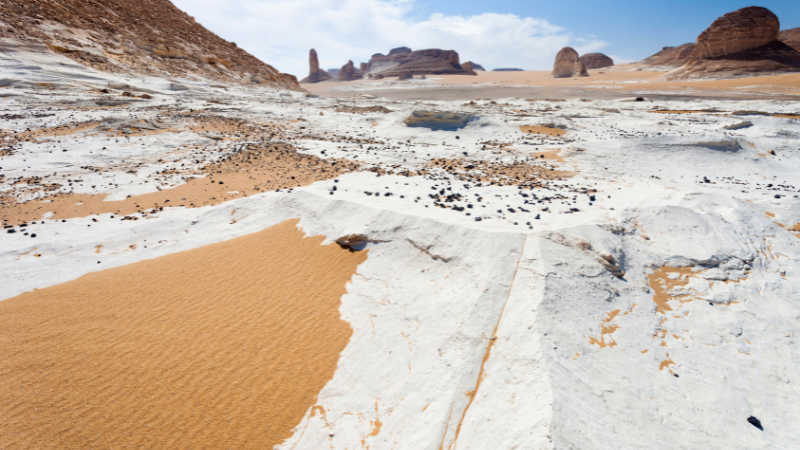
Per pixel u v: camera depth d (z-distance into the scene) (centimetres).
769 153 2106
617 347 630
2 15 4472
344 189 1338
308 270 965
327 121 3388
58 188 1566
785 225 1080
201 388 642
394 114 3262
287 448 564
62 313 813
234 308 839
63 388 626
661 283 807
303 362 706
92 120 2686
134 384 640
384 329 756
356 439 569
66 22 5141
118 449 542
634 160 1945
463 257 837
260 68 8181
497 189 1355
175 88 4888
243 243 1102
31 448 535
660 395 557
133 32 6078
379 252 962
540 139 2547
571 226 880
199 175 1766
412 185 1396
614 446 462
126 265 1036
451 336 680
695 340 673
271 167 1883
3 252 1080
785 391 587
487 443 496
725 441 503
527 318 652
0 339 732
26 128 2403
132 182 1655
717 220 1002
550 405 494
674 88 8981
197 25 8131
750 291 793
